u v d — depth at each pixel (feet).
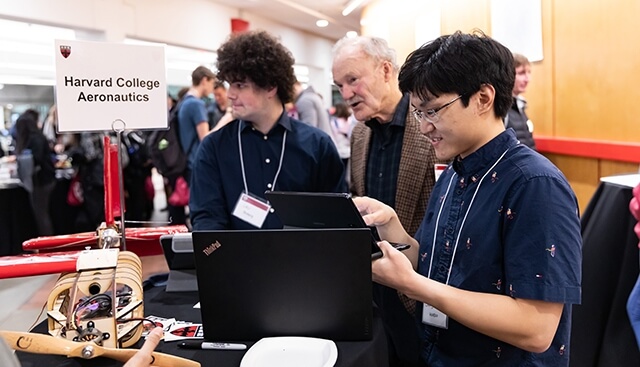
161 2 20.68
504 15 12.39
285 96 5.92
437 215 4.09
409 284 3.25
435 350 3.87
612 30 8.87
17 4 14.20
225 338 3.49
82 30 17.10
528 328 3.16
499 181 3.46
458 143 3.54
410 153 5.74
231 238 3.28
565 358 3.61
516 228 3.26
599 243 4.80
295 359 3.20
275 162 5.98
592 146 9.41
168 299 4.44
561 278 3.09
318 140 6.13
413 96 3.53
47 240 4.55
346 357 3.20
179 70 28.40
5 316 9.76
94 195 14.66
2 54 17.61
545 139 10.97
